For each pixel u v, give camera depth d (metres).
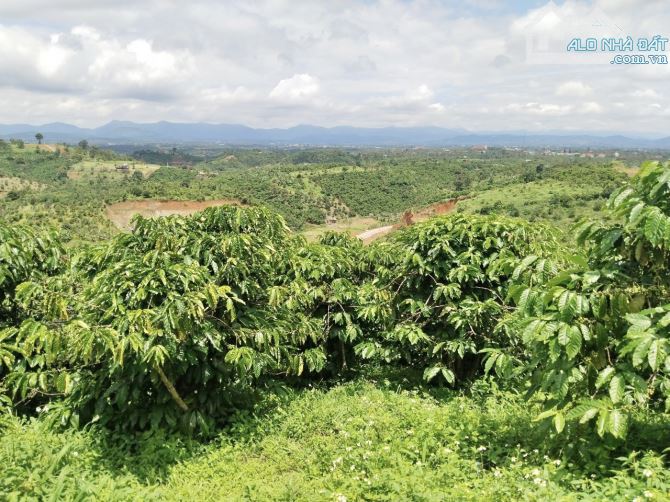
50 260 5.66
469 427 4.54
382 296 6.29
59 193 90.94
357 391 6.34
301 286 6.34
